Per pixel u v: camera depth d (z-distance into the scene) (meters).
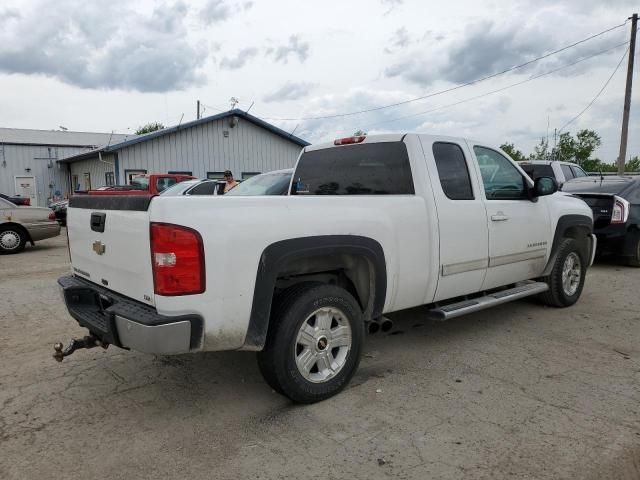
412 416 3.30
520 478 2.61
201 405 3.51
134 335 2.87
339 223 3.50
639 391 3.64
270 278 3.14
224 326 2.99
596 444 2.92
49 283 7.75
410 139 4.21
